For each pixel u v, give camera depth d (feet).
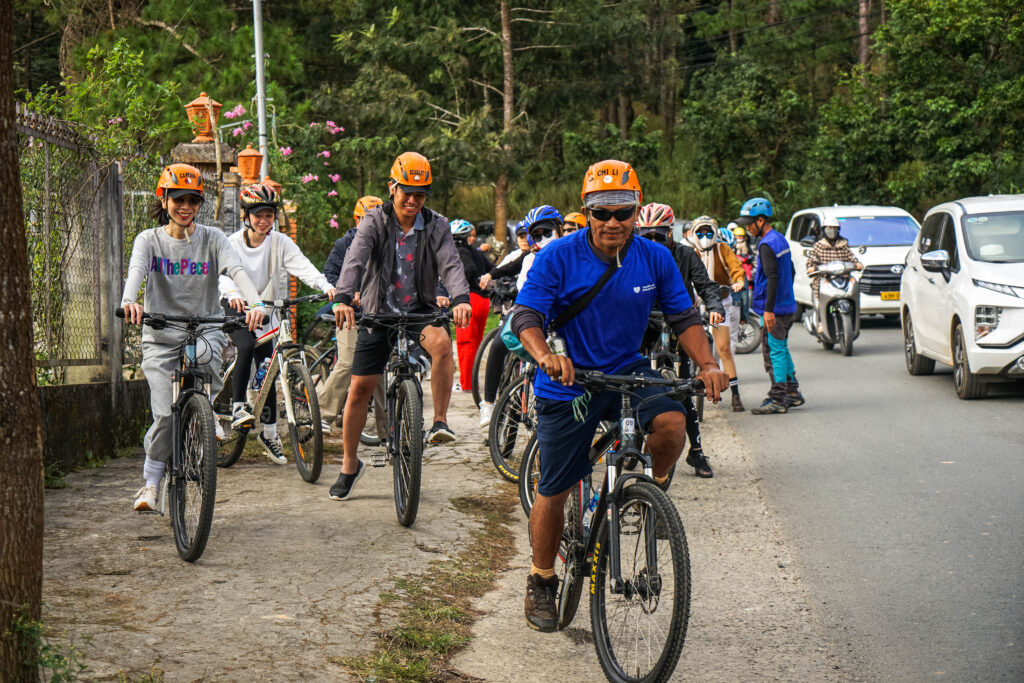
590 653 15.10
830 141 105.40
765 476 26.14
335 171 103.71
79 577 16.39
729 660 14.84
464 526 20.86
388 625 15.29
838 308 50.29
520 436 24.79
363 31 110.52
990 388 39.58
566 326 14.30
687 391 13.41
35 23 98.68
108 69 33.22
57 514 20.25
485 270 34.65
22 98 30.19
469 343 37.96
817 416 34.37
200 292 20.57
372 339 21.27
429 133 106.22
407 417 20.29
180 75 81.35
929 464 26.78
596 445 14.84
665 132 148.66
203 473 17.04
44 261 24.62
